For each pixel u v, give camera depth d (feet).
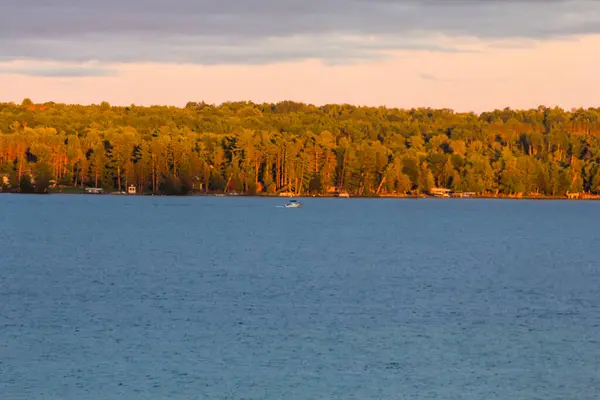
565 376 340.39
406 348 378.73
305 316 445.78
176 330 409.49
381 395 317.22
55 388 322.14
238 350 372.58
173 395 315.99
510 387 326.85
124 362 353.72
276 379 333.62
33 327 414.62
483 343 388.78
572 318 448.65
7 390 319.47
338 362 355.97
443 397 316.40
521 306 485.56
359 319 439.63
